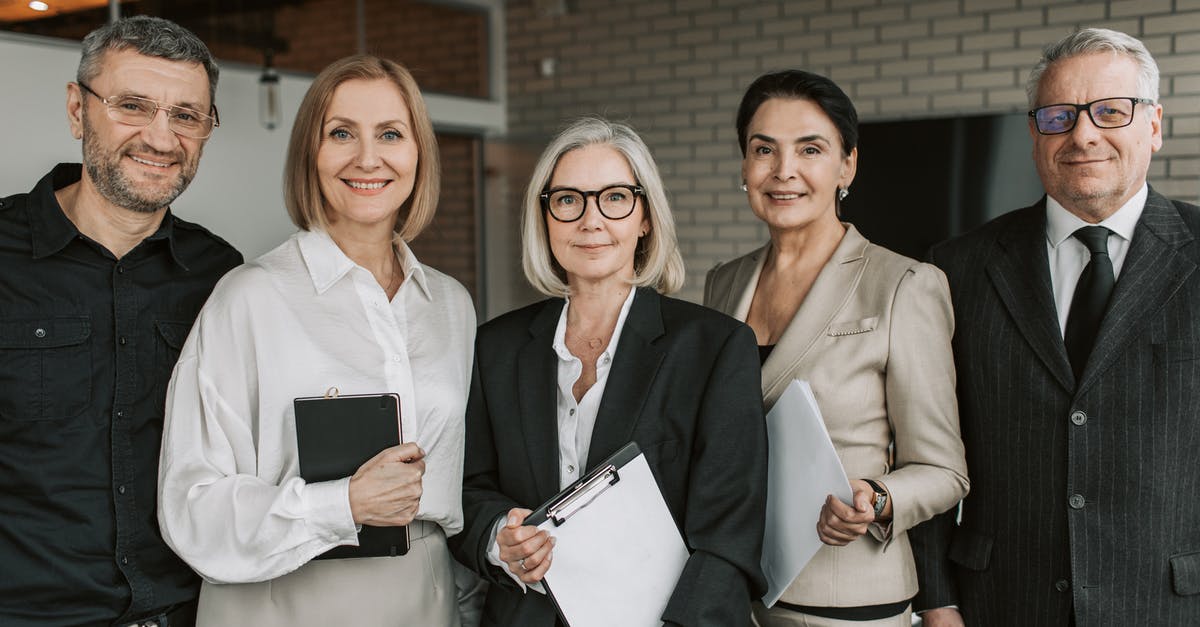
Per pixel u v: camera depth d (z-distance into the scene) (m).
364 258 1.68
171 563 1.73
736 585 1.49
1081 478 1.72
